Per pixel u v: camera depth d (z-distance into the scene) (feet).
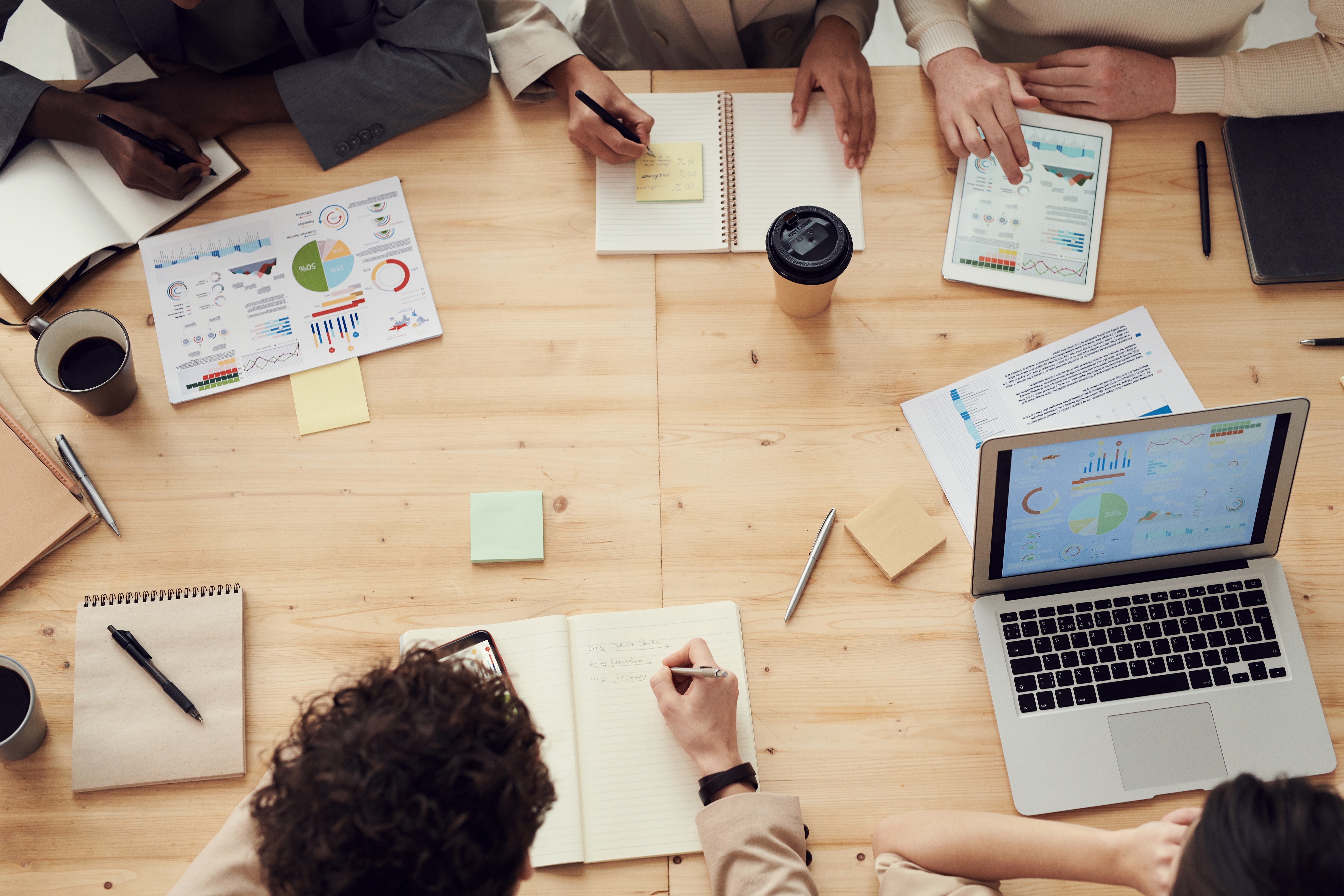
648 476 3.76
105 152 4.06
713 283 4.07
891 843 3.08
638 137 4.18
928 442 3.80
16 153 4.15
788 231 3.67
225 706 3.41
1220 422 3.12
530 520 3.67
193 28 4.67
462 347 3.96
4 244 3.98
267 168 4.27
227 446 3.81
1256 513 3.34
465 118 4.37
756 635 3.50
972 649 3.46
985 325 4.00
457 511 3.71
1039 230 4.12
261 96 4.22
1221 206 4.17
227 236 4.12
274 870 2.11
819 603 3.55
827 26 4.55
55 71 7.88
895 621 3.51
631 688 3.40
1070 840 2.89
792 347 3.96
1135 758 3.25
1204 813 2.17
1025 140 4.25
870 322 4.00
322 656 3.51
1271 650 3.36
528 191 4.23
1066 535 3.34
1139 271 4.06
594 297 4.04
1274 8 8.26
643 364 3.93
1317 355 3.91
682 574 3.60
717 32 4.99
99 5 4.43
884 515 3.65
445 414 3.86
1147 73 4.20
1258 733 3.27
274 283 4.05
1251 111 4.22
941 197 4.20
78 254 3.98
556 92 4.39
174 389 3.88
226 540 3.67
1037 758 3.26
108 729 3.36
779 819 3.00
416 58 4.19
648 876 3.16
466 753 2.10
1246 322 3.97
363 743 2.09
